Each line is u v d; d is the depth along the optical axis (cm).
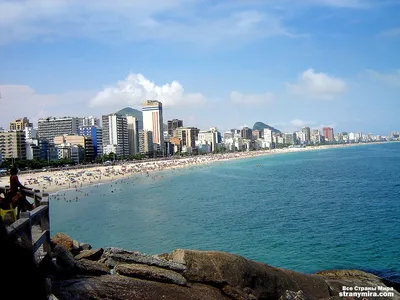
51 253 1274
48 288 976
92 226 5619
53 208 8131
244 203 7225
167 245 4191
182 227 5119
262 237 4312
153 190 10981
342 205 6366
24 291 861
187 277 1427
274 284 1619
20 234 923
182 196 8988
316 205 6531
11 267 820
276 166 19962
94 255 1622
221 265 1471
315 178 12038
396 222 4731
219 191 9694
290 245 3900
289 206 6588
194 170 19888
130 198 9244
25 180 14050
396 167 14700
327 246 3781
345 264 3183
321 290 1795
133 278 1305
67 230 5391
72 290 1127
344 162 19700
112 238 4697
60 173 16625
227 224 5172
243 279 1488
